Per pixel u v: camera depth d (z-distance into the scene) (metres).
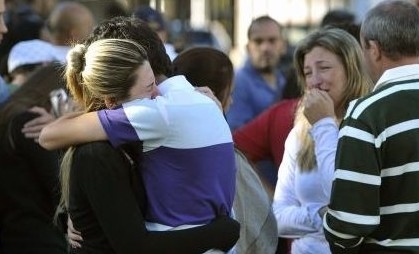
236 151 10.38
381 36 9.30
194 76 10.49
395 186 9.01
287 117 12.73
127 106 8.47
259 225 10.26
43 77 12.13
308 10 33.25
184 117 8.50
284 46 22.86
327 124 10.10
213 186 8.66
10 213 11.62
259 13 34.38
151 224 8.55
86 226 8.52
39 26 19.78
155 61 9.01
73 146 8.54
